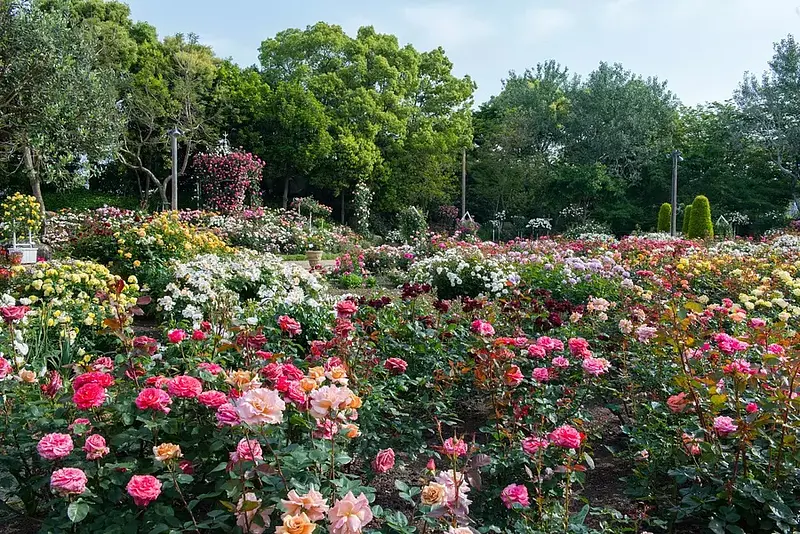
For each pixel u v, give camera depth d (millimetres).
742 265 8273
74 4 22578
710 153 31875
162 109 22406
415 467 3148
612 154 33188
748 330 4043
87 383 2166
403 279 11109
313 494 1580
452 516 1812
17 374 2996
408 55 28281
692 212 20641
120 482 2027
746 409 2557
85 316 5027
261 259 8438
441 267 9227
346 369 3064
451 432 3637
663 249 11008
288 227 17406
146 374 2654
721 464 2529
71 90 11594
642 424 3213
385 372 3557
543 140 35656
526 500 2029
